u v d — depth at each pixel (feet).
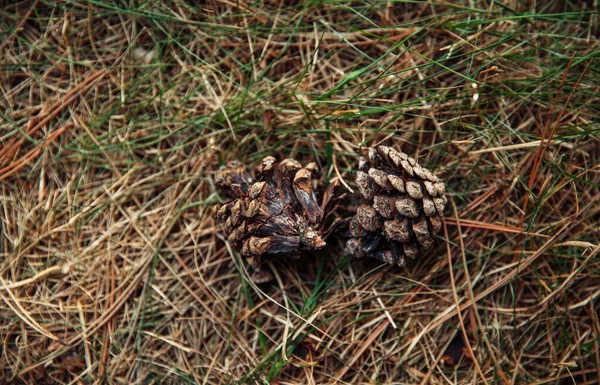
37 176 1.11
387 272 1.08
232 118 1.09
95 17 1.11
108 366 1.09
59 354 1.09
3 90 1.11
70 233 1.10
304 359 1.08
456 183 1.08
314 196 1.02
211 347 1.09
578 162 1.08
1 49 1.11
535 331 1.08
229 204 1.02
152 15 1.09
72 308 1.09
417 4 1.09
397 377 1.08
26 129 1.11
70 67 1.11
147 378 1.09
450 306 1.07
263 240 1.00
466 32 1.08
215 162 1.10
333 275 1.08
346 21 1.09
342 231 1.06
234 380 1.08
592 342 1.06
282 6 1.10
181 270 1.09
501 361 1.07
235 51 1.10
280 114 1.09
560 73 1.06
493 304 1.08
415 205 0.98
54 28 1.11
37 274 1.10
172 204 1.09
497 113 1.07
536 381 1.07
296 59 1.10
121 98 1.10
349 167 1.08
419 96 1.09
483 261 1.07
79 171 1.11
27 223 1.10
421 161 1.08
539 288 1.07
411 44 1.08
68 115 1.11
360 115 1.06
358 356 1.07
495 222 1.07
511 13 1.08
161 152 1.09
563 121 1.08
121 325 1.09
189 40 1.10
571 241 1.05
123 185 1.10
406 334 1.07
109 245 1.10
